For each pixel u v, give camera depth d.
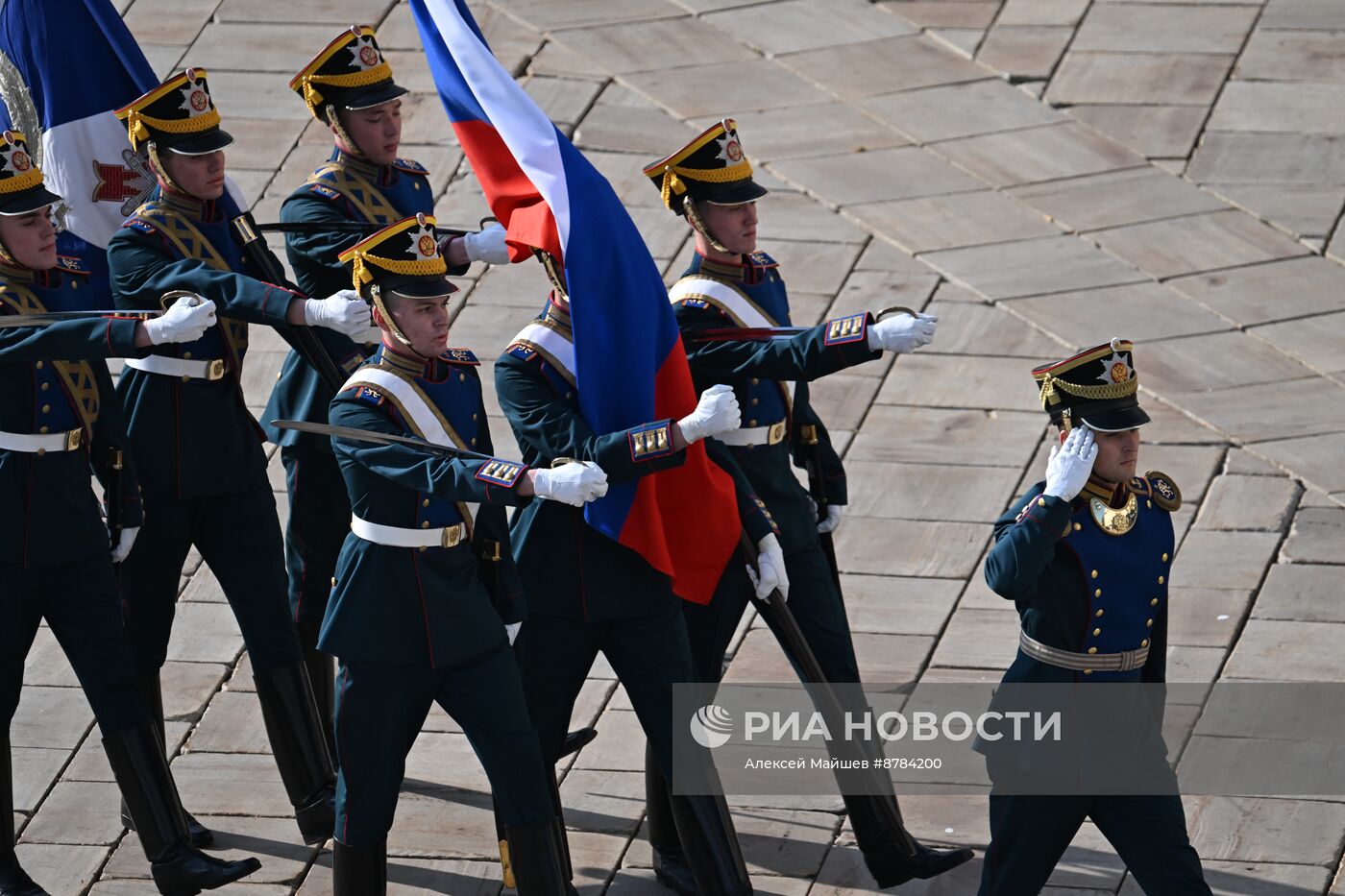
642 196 39.19
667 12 46.22
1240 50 43.50
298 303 22.20
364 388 20.47
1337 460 31.16
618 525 20.94
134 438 24.00
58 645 28.80
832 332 21.39
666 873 23.38
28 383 22.05
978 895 20.83
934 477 31.42
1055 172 39.88
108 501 23.16
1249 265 36.72
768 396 22.66
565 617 21.52
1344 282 36.12
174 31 45.12
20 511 22.11
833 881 23.30
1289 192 38.81
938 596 28.77
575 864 23.91
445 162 40.53
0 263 22.19
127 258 23.50
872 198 39.19
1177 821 19.98
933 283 36.50
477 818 24.88
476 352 35.19
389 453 19.98
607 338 20.77
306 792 24.19
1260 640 27.16
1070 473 19.44
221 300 22.72
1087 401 19.56
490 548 21.00
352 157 25.44
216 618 29.39
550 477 19.12
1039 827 20.17
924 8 46.25
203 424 24.00
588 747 26.12
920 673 27.11
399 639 20.50
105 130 25.92
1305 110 41.25
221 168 23.84
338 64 25.03
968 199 39.09
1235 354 34.19
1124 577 19.78
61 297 22.64
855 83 43.25
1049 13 45.59
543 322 21.31
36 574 22.28
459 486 19.50
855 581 29.23
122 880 24.03
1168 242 37.50
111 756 22.53
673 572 21.56
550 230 20.95
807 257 37.41
